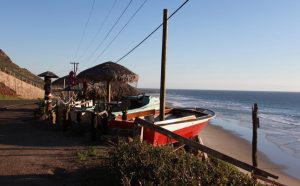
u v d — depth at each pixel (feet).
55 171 31.22
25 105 114.83
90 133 47.91
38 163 33.91
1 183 27.61
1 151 39.19
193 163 27.53
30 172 30.73
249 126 136.77
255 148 50.70
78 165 33.17
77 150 39.96
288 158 75.97
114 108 62.59
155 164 25.58
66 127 53.98
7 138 47.55
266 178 32.32
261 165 68.59
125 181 23.81
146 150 28.91
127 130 46.47
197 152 43.24
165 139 46.62
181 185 23.38
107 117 48.65
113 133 47.24
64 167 32.53
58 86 95.55
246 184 26.35
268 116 215.10
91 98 90.33
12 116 76.13
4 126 59.62
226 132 111.75
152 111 64.59
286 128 142.10
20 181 28.22
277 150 85.76
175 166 26.14
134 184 24.80
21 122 65.00
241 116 191.93
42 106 70.49
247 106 317.01
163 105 49.21
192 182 23.53
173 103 344.90
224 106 307.78
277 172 63.46
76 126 53.42
